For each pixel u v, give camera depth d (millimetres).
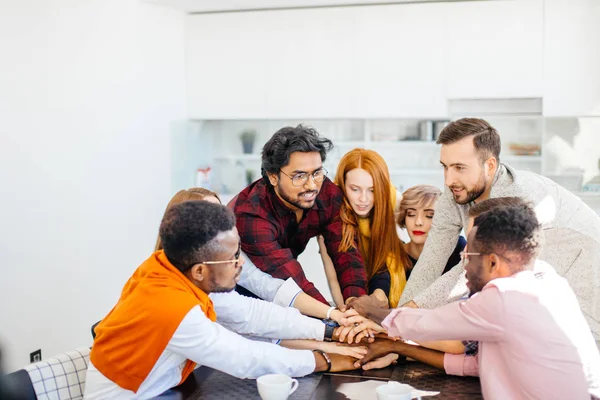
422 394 1980
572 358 1752
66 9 4156
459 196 2396
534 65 4867
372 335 2309
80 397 2131
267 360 2068
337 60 5227
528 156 5297
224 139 5973
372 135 5629
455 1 4957
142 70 4938
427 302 2408
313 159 2447
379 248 2850
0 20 3680
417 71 5082
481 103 5117
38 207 3982
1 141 3711
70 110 4215
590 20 4734
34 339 3973
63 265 4191
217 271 1988
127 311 2002
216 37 5434
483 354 1897
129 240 4820
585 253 2348
